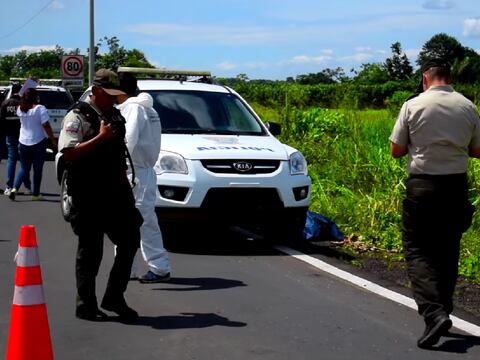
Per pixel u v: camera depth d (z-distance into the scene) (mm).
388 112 19250
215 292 7223
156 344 5680
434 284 5723
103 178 6051
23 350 4809
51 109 22578
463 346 5766
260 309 6664
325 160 14531
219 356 5430
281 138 16453
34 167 13188
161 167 8883
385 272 8188
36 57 57375
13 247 9203
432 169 5770
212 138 9453
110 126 6020
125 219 6156
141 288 7344
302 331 6051
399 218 10328
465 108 5781
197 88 10555
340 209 11297
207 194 8805
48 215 11641
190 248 9281
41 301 4879
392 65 55500
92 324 6148
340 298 7074
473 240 9648
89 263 6219
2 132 13672
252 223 9039
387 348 5680
